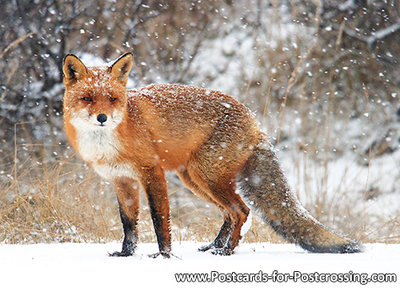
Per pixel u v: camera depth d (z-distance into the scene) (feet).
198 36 63.26
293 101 60.70
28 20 51.67
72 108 24.17
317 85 62.59
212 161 25.77
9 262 22.80
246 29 66.08
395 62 63.52
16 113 51.44
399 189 51.67
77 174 44.04
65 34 51.96
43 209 35.58
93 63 50.90
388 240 36.01
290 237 25.94
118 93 24.16
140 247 28.09
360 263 21.50
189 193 51.67
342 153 58.95
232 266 21.34
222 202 25.90
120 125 24.23
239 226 25.59
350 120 63.46
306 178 45.42
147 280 19.39
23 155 49.14
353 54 63.72
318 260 22.29
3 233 33.78
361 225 38.86
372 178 53.62
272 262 22.03
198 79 61.57
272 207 26.14
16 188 37.73
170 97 26.53
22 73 51.65
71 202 38.14
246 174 26.48
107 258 23.90
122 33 56.39
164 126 25.70
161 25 60.59
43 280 19.44
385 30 62.39
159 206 24.61
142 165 24.73
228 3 68.44
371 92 63.93
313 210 43.42
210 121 26.08
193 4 59.11
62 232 34.14
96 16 54.80
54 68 51.75
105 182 39.06
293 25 64.69
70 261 22.98
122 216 25.82
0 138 51.03
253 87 61.93
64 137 50.93
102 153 24.44
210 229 35.55
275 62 60.90
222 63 63.57
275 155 26.91
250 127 26.55
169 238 24.54
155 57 58.65
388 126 61.41
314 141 53.26
